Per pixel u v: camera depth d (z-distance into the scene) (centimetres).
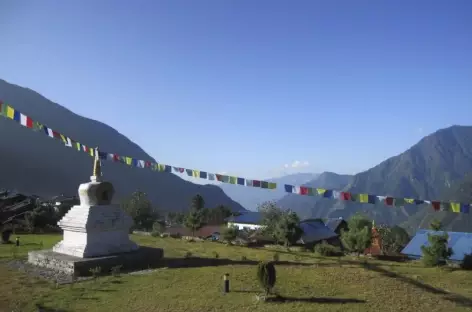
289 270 2102
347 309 1444
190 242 3597
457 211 1605
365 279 1906
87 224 2116
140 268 2134
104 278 1878
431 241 2505
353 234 2972
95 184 2238
